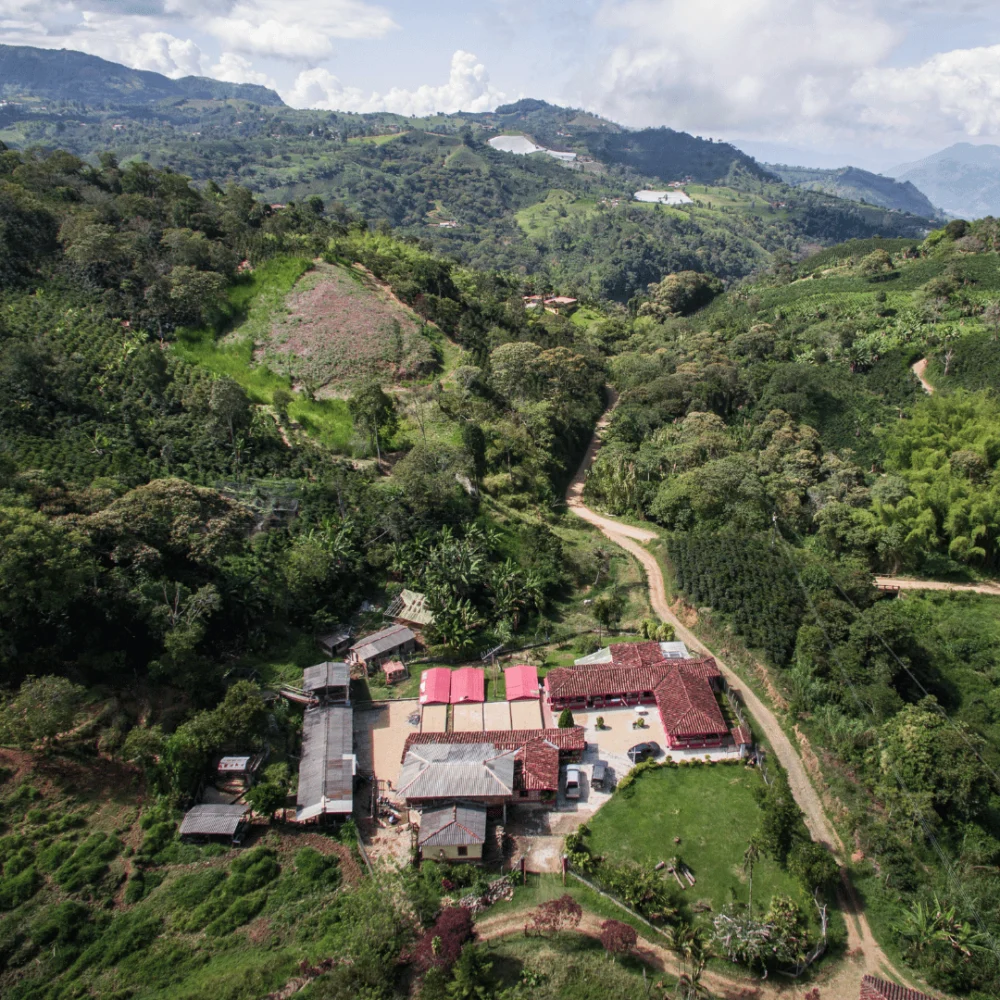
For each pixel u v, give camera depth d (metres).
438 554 83.44
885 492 99.06
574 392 144.88
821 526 98.75
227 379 96.94
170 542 70.81
